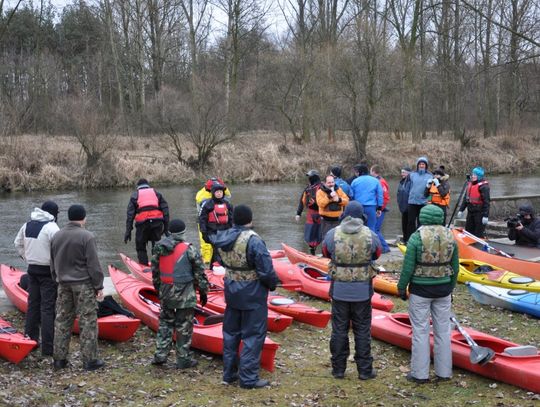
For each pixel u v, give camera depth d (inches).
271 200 947.3
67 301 247.8
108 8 1536.7
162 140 1270.9
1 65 1425.9
